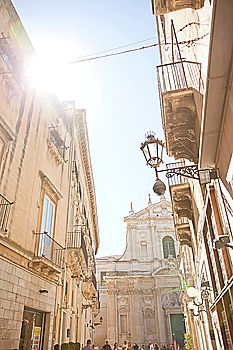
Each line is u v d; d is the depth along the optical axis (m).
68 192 15.00
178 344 34.75
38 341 10.30
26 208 9.88
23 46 10.53
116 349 25.70
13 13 9.83
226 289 5.83
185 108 6.68
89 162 23.92
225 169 4.77
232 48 3.70
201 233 9.16
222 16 3.41
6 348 7.95
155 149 6.25
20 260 9.07
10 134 9.13
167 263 39.53
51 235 12.17
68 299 14.40
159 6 6.66
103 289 44.31
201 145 5.02
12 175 9.20
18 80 10.12
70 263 14.49
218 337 8.55
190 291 12.38
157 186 5.93
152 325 36.34
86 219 23.67
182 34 8.31
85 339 21.88
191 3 6.29
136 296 37.69
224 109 4.34
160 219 42.69
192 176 5.99
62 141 14.21
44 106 12.55
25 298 9.25
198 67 6.08
